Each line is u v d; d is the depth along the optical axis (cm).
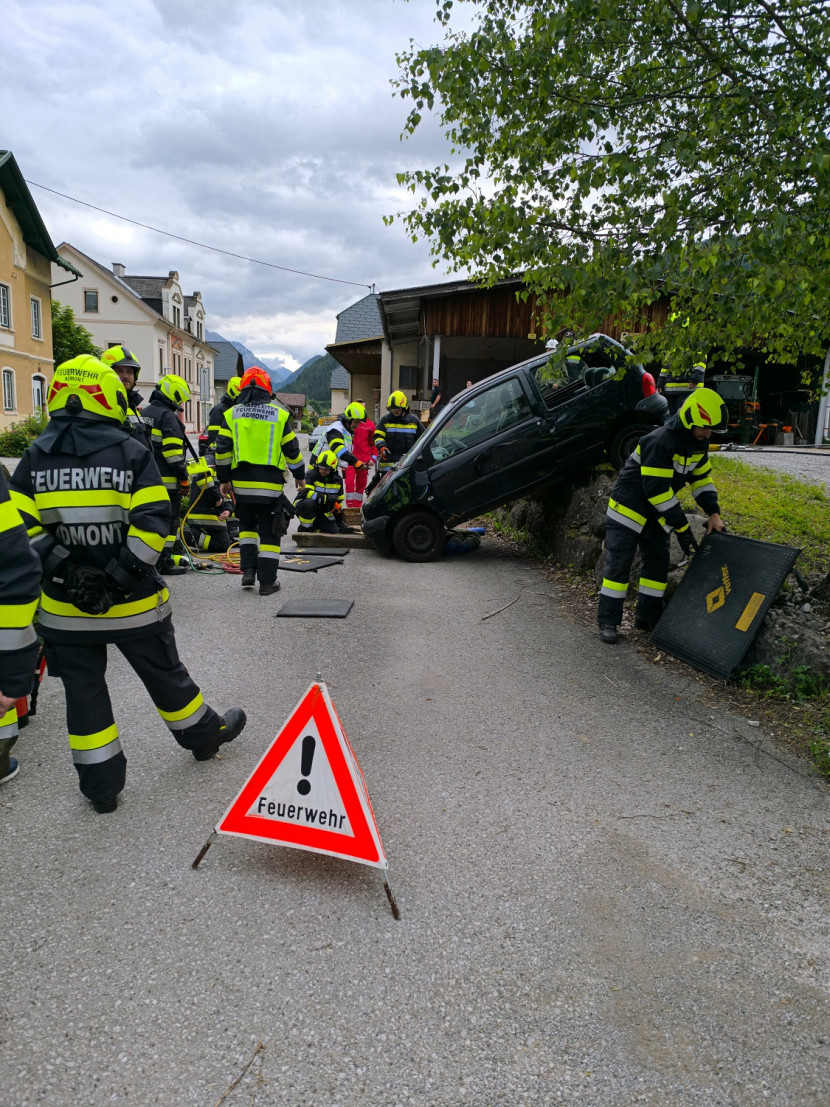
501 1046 212
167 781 357
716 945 255
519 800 346
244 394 707
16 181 2850
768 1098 197
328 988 231
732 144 446
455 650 558
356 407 1153
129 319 5678
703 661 505
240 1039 211
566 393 828
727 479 891
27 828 315
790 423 2306
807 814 339
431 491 856
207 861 296
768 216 400
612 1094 197
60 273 5475
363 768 373
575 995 231
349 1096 195
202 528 925
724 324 550
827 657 445
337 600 695
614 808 341
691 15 406
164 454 757
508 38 461
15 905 266
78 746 315
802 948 255
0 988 228
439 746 400
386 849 306
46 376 3394
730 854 307
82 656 312
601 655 548
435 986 233
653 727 427
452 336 2036
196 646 556
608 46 456
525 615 652
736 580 511
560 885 285
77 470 300
